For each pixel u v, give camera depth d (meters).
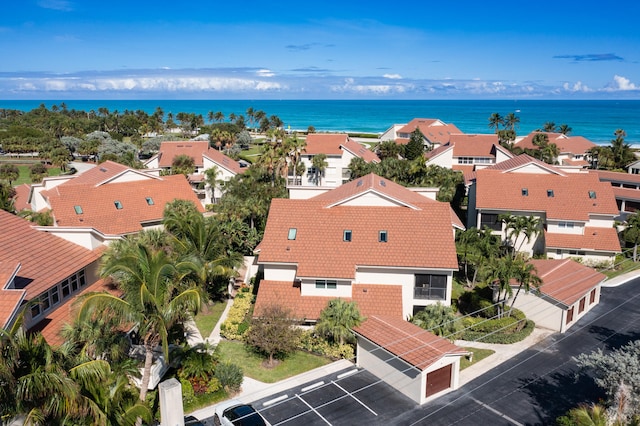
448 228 37.44
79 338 23.08
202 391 26.92
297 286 36.22
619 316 39.09
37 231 34.44
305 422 25.17
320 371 30.23
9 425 17.25
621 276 47.94
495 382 29.22
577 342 34.53
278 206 40.00
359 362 30.92
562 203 52.53
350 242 36.91
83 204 49.06
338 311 31.52
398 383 28.14
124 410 19.72
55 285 29.52
